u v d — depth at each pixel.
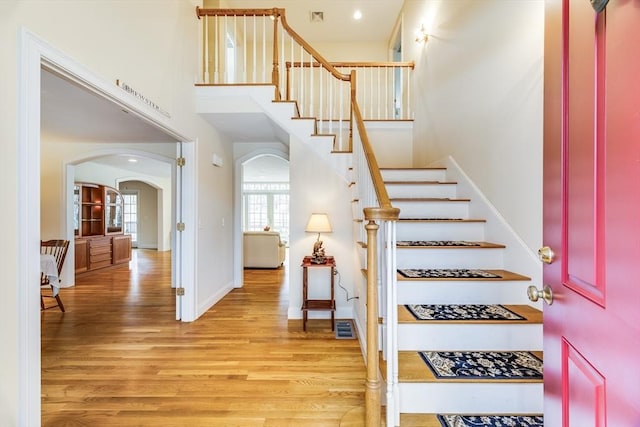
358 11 5.50
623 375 0.62
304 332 3.14
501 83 2.42
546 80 0.97
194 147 3.45
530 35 2.08
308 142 3.42
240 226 5.05
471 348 1.81
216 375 2.30
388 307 1.52
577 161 0.81
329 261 3.39
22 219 1.39
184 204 3.46
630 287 0.60
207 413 1.87
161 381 2.22
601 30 0.70
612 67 0.66
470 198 2.89
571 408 0.83
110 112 3.18
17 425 1.36
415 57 4.66
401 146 4.73
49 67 1.64
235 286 5.03
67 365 2.45
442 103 3.61
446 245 2.41
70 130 3.99
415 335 1.81
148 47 2.53
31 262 1.42
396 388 1.51
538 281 2.01
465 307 2.02
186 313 3.46
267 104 3.45
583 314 0.77
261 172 9.39
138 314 3.73
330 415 1.85
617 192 0.64
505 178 2.36
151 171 8.20
